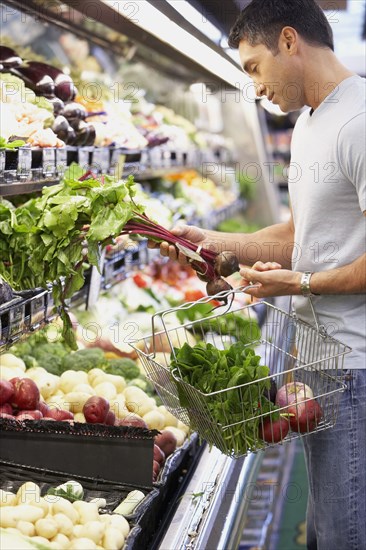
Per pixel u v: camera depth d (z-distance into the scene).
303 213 2.24
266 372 1.95
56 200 2.11
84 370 2.99
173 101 5.95
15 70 2.95
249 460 2.95
